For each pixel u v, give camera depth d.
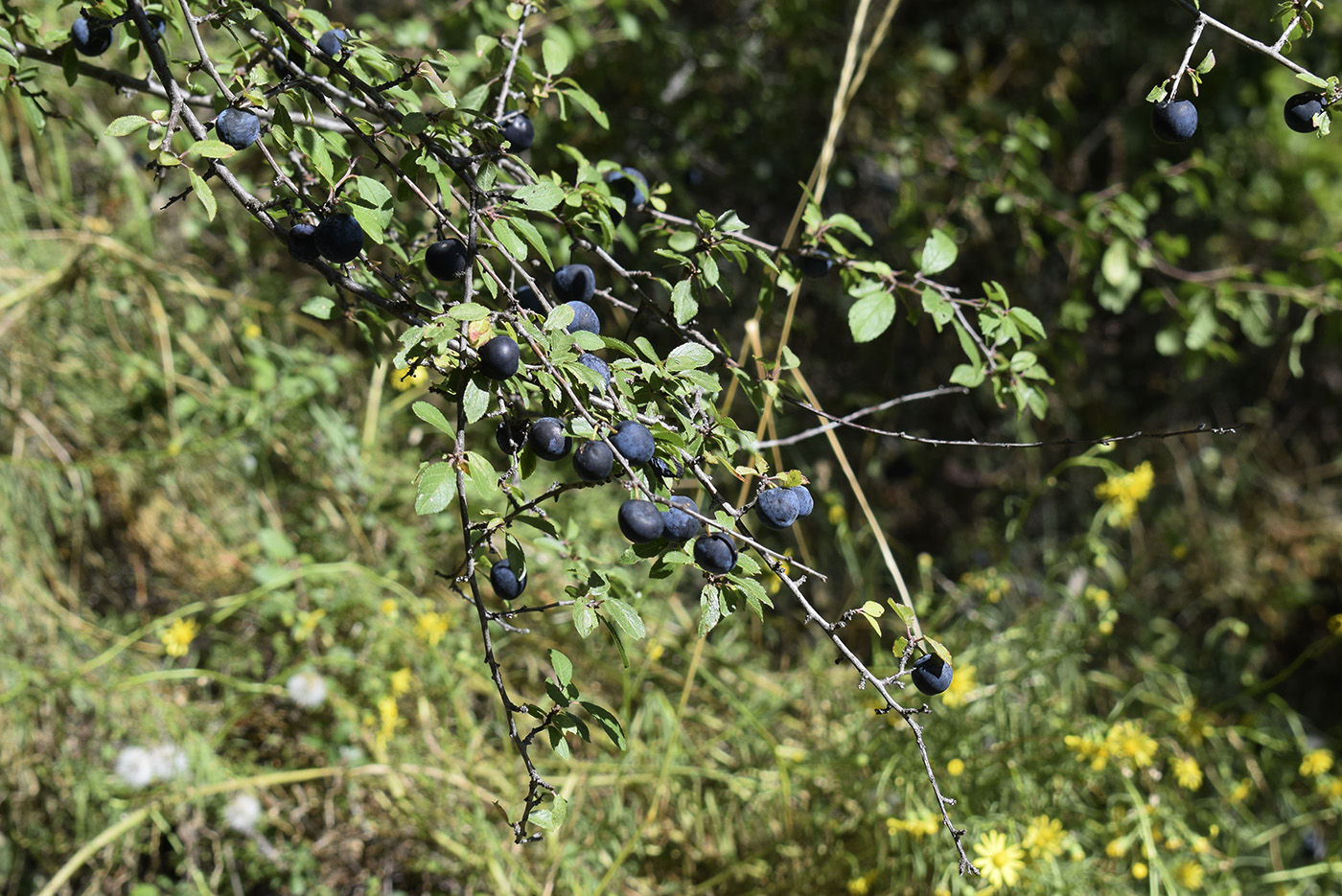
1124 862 2.89
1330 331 3.55
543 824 1.50
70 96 3.74
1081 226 3.50
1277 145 4.98
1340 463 5.26
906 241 3.89
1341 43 4.90
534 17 3.42
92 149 3.97
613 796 2.81
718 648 3.29
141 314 3.68
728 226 1.84
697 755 3.08
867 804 2.88
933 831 2.52
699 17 4.60
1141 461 5.12
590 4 3.48
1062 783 2.96
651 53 3.88
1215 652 4.53
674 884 2.91
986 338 2.08
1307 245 4.97
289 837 2.90
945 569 4.75
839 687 3.32
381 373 3.36
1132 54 5.12
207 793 2.78
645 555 1.45
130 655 3.19
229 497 3.52
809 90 4.21
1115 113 5.22
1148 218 5.14
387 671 3.09
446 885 2.84
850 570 3.62
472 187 1.54
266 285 3.96
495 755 3.02
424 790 2.87
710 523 1.38
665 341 3.38
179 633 2.86
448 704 3.13
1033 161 3.63
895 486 4.80
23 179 4.05
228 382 3.74
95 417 3.57
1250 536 5.12
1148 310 3.68
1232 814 3.33
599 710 1.49
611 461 1.32
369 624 3.09
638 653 3.30
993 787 2.86
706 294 1.85
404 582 3.43
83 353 3.60
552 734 1.48
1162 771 3.19
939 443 1.84
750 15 4.51
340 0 4.18
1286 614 5.10
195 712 3.01
